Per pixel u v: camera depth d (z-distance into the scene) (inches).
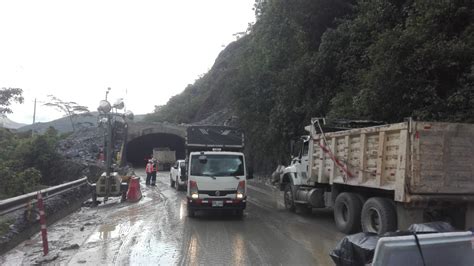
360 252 186.2
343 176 483.8
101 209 682.2
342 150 490.0
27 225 440.5
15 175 837.2
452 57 538.9
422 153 376.2
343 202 474.0
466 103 520.4
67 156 1631.4
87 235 456.1
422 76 566.3
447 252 156.3
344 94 791.7
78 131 2608.3
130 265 332.2
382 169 409.7
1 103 1044.5
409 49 565.6
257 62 1316.4
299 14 938.7
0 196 782.5
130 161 2859.3
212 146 739.4
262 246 399.9
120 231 479.2
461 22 573.3
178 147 2930.6
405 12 698.2
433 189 376.5
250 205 729.6
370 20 741.9
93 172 1427.2
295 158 644.7
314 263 337.1
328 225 521.3
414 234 159.5
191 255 364.2
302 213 630.5
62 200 604.4
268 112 1296.8
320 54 871.7
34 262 341.4
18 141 1573.6
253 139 1466.5
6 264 336.8
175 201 764.6
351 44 800.9
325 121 566.9
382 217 401.7
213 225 518.3
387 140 407.2
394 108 599.2
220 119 2349.9
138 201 768.3
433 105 547.8
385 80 585.0
